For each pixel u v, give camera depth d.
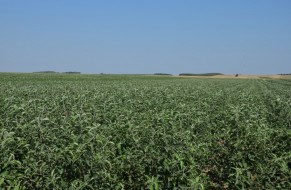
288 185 7.06
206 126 10.47
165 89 23.41
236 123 9.60
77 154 6.57
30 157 6.73
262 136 8.69
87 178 6.07
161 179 6.80
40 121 8.14
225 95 22.56
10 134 6.88
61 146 7.36
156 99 16.48
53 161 6.43
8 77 56.84
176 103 15.31
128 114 10.63
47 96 16.67
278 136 9.19
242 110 12.71
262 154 8.08
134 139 7.64
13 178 5.92
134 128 8.50
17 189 5.47
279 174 7.42
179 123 10.02
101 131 8.51
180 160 6.65
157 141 7.74
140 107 14.05
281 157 7.52
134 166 6.91
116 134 8.51
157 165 6.93
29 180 6.02
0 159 6.30
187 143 7.91
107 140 7.48
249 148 8.33
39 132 7.82
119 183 6.38
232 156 8.06
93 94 18.42
